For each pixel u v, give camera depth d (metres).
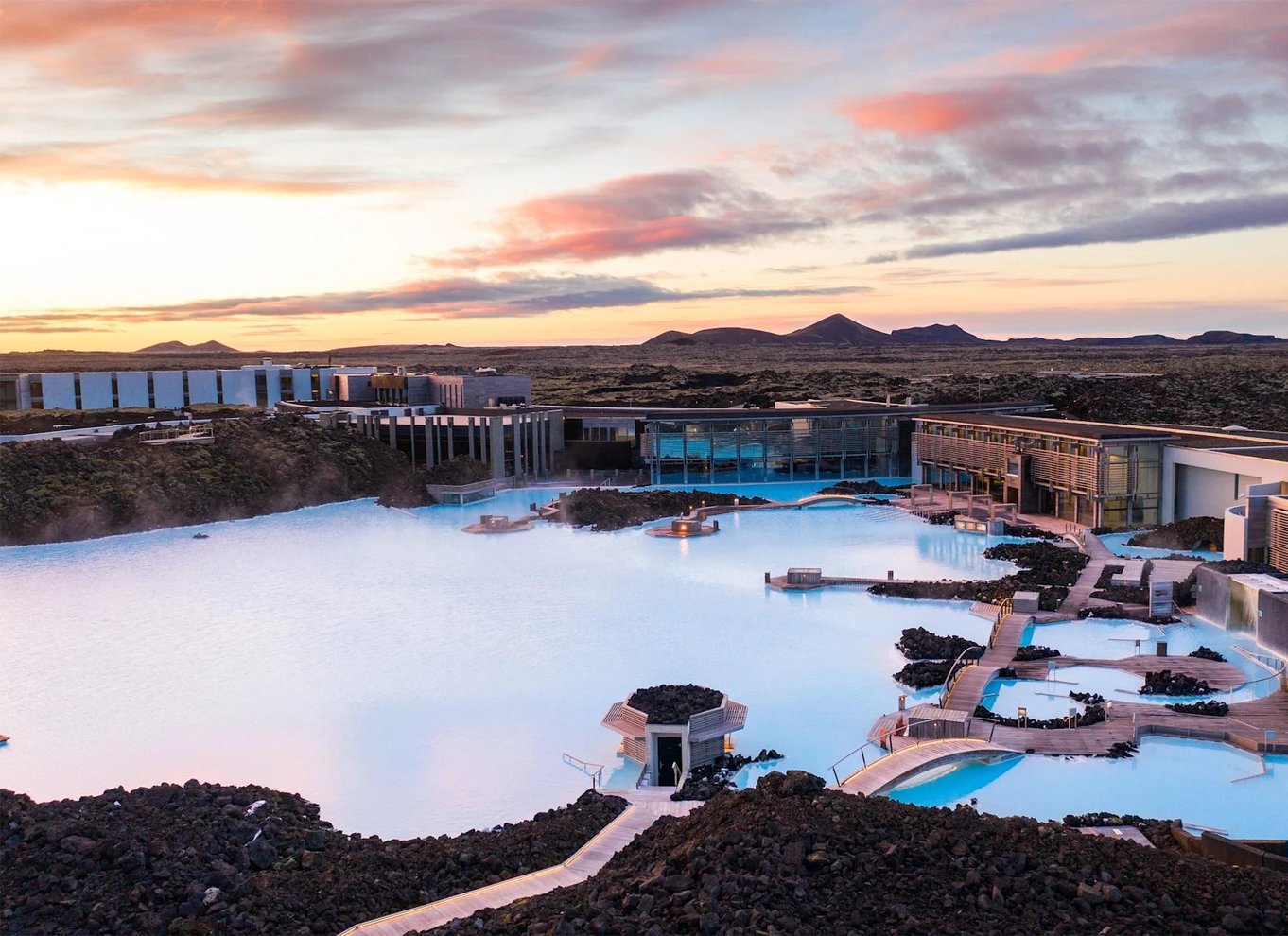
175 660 52.81
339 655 53.25
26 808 30.89
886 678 48.47
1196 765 37.59
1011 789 35.53
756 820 26.50
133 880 27.48
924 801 34.56
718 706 40.44
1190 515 81.25
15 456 93.44
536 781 37.84
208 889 27.09
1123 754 38.31
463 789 37.19
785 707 44.75
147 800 32.59
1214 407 173.75
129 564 76.94
